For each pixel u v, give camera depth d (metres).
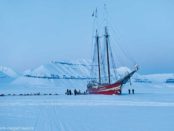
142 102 49.44
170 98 63.66
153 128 19.89
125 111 33.78
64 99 61.28
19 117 27.98
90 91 98.12
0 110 36.03
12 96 84.50
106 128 20.08
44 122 23.73
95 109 36.84
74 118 26.81
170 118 26.23
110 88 87.44
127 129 19.53
